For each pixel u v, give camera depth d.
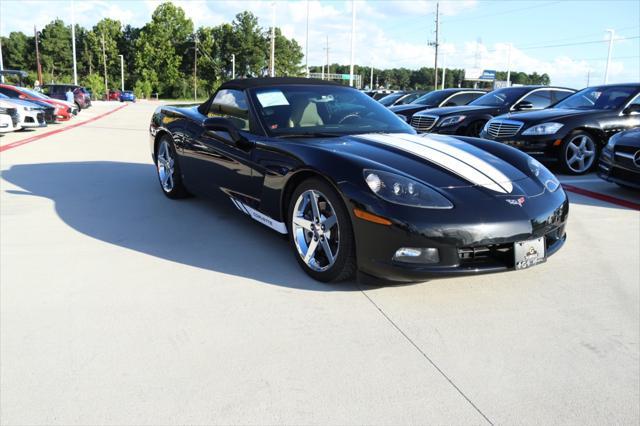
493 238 2.66
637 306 2.81
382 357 2.25
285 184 3.22
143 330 2.45
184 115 4.70
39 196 5.22
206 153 4.18
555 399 1.98
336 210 2.85
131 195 5.34
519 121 7.23
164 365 2.16
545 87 9.84
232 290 2.94
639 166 5.21
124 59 97.38
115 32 97.12
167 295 2.85
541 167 3.29
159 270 3.22
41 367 2.13
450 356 2.28
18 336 2.38
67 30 100.69
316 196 3.02
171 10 95.19
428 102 11.98
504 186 2.89
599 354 2.31
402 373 2.13
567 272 3.31
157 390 1.99
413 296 2.90
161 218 4.44
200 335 2.41
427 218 2.60
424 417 1.85
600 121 6.96
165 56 90.00
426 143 3.33
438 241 2.59
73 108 19.06
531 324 2.59
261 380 2.06
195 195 5.14
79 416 1.83
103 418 1.82
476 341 2.41
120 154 8.54
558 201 3.01
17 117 11.91
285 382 2.05
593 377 2.13
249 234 3.99
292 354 2.26
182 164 4.72
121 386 2.01
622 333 2.51
